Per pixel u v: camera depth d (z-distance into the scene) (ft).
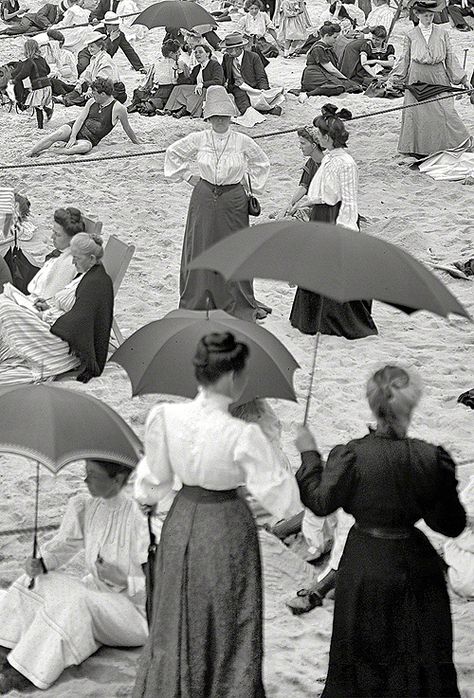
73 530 21.33
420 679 17.90
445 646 18.07
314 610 22.85
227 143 37.06
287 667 20.99
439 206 51.44
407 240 46.09
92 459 19.16
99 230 37.01
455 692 18.17
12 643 20.59
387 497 17.62
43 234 46.50
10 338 33.76
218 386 17.62
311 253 17.72
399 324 39.52
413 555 17.88
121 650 21.22
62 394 19.93
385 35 77.92
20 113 69.15
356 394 33.63
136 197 52.26
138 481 17.99
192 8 67.72
